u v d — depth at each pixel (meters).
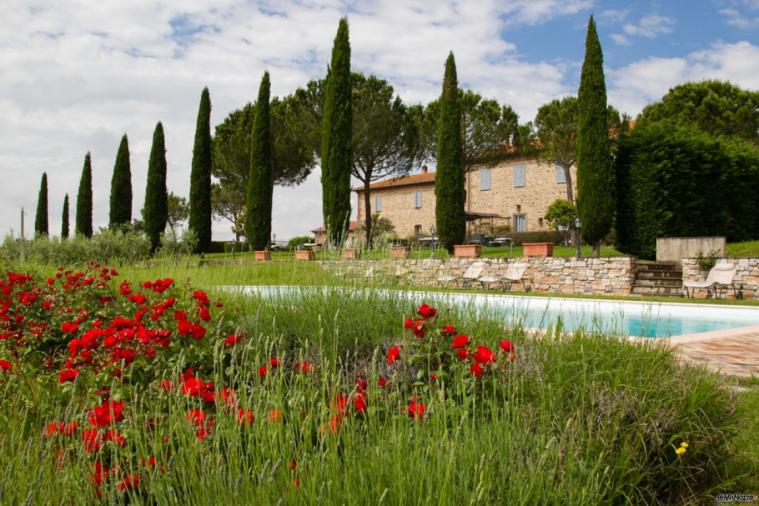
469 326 3.50
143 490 1.49
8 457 1.67
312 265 5.68
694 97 22.69
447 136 16.14
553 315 8.42
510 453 1.62
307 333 3.46
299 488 1.33
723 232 14.48
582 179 13.66
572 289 12.26
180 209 43.16
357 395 1.93
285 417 1.80
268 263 7.12
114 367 2.36
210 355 2.83
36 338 3.61
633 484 1.86
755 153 15.71
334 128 16.56
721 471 2.23
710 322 8.55
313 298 4.23
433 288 4.52
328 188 16.52
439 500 1.27
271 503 1.29
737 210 14.89
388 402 2.06
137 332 2.71
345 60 16.72
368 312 3.78
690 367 2.77
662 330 7.54
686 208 13.63
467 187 29.88
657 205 13.41
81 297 4.81
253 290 5.12
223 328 3.40
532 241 24.33
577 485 1.59
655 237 13.40
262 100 19.81
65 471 1.43
